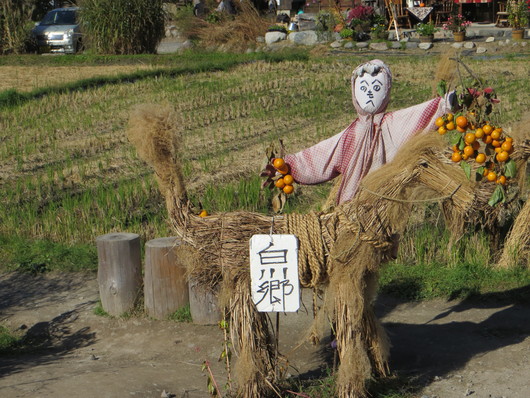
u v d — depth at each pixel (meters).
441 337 6.16
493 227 7.70
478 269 7.36
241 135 13.96
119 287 6.93
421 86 17.98
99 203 9.80
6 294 7.76
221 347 6.25
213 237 4.73
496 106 13.73
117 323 6.83
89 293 7.69
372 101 4.97
